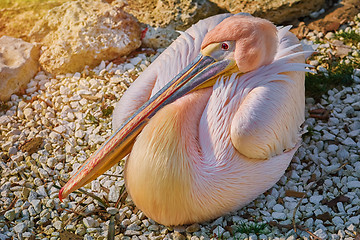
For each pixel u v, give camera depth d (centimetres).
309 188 739
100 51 982
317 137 823
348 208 703
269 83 682
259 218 699
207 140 663
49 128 881
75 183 665
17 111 923
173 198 635
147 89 757
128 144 685
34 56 1002
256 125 637
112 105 909
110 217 730
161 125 635
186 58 757
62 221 731
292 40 792
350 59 953
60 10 1045
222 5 1045
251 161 668
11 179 798
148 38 1027
